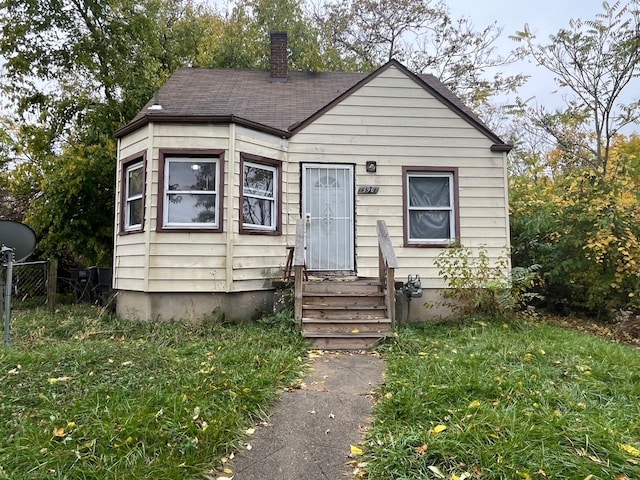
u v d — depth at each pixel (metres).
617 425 2.97
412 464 2.53
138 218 7.32
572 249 8.05
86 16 11.66
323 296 6.55
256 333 5.83
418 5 19.59
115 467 2.46
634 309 7.53
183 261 6.77
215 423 2.97
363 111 8.08
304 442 2.99
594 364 4.37
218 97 8.90
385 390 3.77
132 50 12.32
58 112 12.02
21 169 12.41
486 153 8.16
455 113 8.19
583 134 12.71
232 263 6.80
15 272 9.43
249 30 18.11
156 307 6.73
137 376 3.91
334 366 4.76
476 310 7.03
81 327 6.35
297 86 10.05
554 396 3.44
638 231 7.61
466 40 19.58
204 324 6.43
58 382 3.73
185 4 17.23
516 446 2.58
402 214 7.96
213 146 6.94
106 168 10.80
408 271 7.82
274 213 7.66
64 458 2.50
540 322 6.97
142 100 12.04
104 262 11.68
